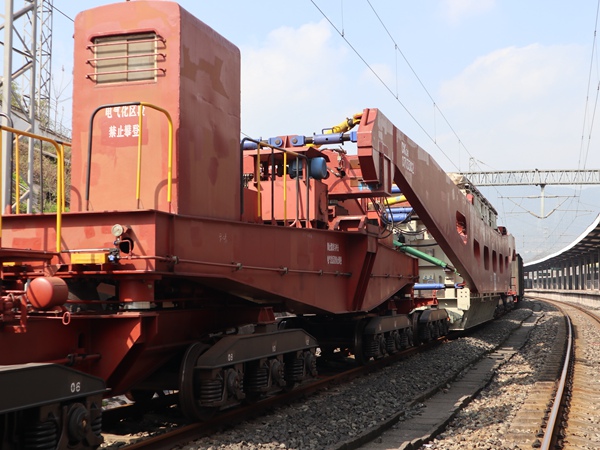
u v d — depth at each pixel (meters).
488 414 9.57
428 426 8.62
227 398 8.16
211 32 8.90
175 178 7.87
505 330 24.84
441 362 14.81
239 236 8.80
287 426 8.25
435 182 15.81
